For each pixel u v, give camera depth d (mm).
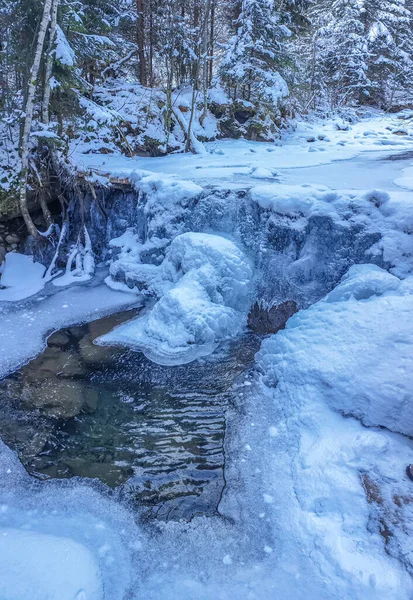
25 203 7992
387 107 22297
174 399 4672
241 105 14781
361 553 2662
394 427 3561
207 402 4602
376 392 3701
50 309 6910
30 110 7512
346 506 3006
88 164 9773
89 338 6043
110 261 8461
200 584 2619
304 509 3104
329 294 5320
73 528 3049
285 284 6207
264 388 4676
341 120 18156
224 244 6426
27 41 8117
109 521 3129
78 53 9648
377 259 5383
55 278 8094
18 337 6035
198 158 11156
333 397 3934
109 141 11766
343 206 5883
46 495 3381
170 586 2611
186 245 6652
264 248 6531
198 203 7195
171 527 3066
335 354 4238
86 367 5320
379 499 2992
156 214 7492
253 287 6441
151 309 6781
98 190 8711
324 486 3203
